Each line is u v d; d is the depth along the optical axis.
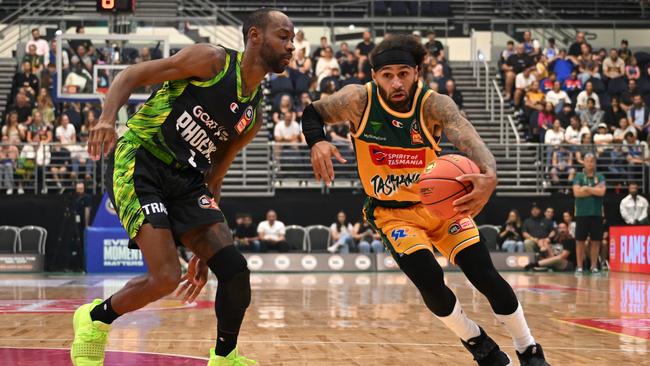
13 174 16.47
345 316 7.15
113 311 3.57
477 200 3.35
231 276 3.52
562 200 16.73
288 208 16.48
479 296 9.55
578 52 21.05
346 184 17.52
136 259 15.19
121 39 15.39
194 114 3.57
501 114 18.83
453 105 3.69
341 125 17.67
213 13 21.20
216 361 3.64
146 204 3.50
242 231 15.80
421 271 3.74
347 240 15.91
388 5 23.17
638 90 20.53
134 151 3.60
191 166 3.65
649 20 23.20
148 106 3.61
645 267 14.33
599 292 10.17
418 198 3.88
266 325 6.42
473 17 22.86
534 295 9.71
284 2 23.25
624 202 16.27
